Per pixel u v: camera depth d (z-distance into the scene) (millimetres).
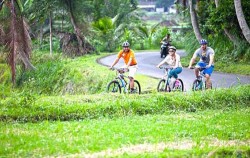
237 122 21969
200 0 56844
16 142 18062
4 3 32000
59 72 50000
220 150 16531
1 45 33375
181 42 87188
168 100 25672
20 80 46438
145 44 88000
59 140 18406
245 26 45000
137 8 103562
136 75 40969
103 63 54844
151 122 22094
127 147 17406
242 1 49469
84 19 73312
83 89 42531
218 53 53250
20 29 32094
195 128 20531
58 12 67750
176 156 16141
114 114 24094
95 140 18344
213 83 36562
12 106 24172
